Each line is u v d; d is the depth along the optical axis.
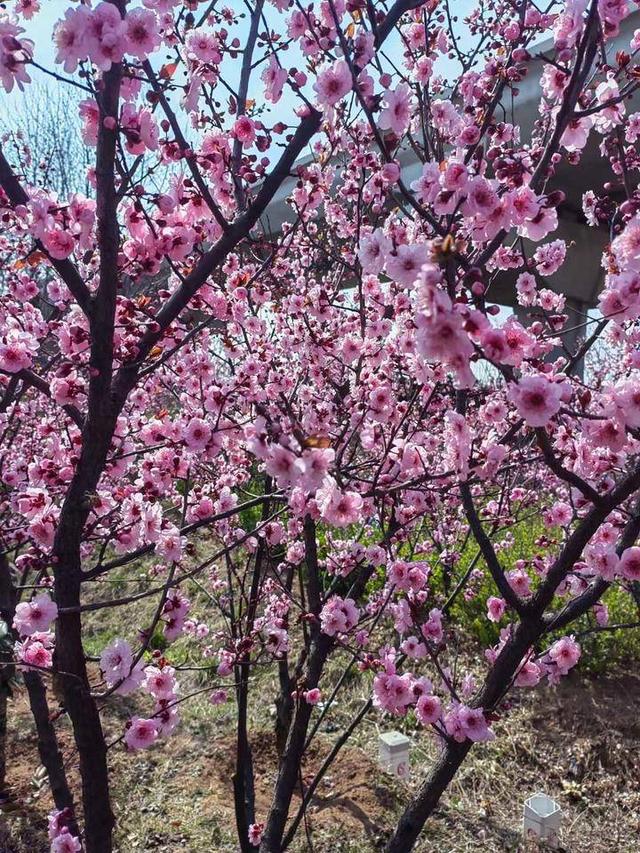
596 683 4.73
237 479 3.59
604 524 2.28
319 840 3.45
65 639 1.67
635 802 3.81
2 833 3.49
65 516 1.66
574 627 4.73
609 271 1.88
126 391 1.70
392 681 2.04
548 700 4.60
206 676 5.02
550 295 3.01
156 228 1.88
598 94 2.05
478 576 4.88
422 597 2.70
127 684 1.79
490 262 2.55
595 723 4.36
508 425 3.16
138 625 5.80
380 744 4.06
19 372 1.91
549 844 3.48
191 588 6.12
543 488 5.41
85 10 1.44
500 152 1.79
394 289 3.00
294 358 3.74
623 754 4.11
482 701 2.07
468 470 1.86
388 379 2.80
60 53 1.46
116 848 3.44
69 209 1.66
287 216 7.30
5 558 2.92
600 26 1.71
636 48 2.42
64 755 4.21
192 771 4.07
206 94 2.38
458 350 1.09
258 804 3.73
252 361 2.88
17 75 1.44
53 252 1.57
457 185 1.43
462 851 3.42
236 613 4.65
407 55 2.86
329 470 1.70
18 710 4.78
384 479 2.29
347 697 4.75
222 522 3.31
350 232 3.84
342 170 3.39
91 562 5.80
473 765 4.07
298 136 1.72
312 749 4.21
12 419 3.80
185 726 4.51
